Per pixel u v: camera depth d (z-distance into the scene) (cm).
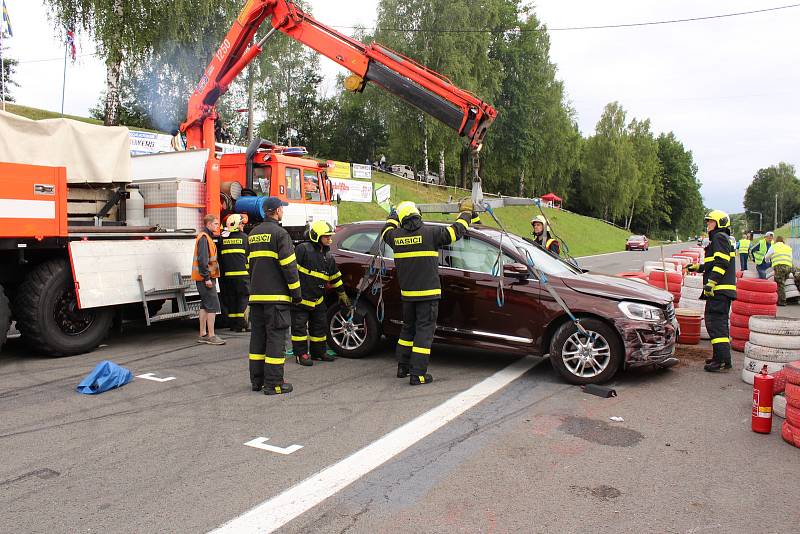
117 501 354
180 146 1355
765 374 489
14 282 730
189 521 330
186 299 881
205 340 833
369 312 733
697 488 379
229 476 390
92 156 795
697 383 641
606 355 616
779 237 1427
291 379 641
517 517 338
